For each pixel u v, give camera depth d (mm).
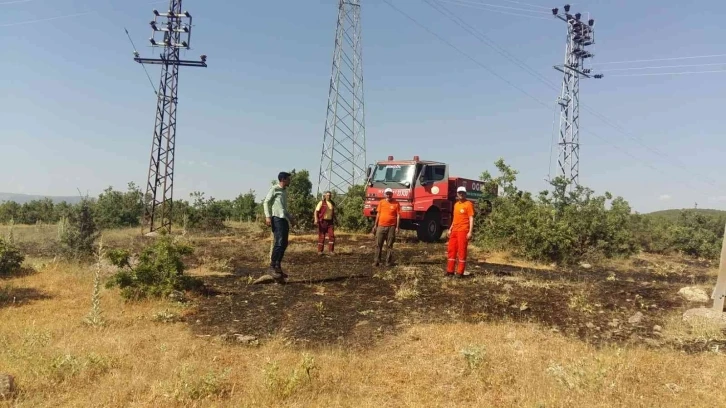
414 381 5203
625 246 15242
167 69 20609
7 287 9078
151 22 20188
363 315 7613
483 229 15883
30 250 14750
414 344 6336
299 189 23375
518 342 6316
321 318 7445
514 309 7945
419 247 15836
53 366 5035
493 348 6082
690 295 8883
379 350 6160
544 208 14773
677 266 14430
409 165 16812
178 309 7852
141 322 7129
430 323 7203
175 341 6352
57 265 11328
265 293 9031
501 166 16234
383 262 12516
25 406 4379
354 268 11602
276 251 9875
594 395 4695
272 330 6914
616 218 15328
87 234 12852
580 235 14836
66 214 13289
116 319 7199
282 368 5387
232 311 7828
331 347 6238
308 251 14758
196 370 5234
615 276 11805
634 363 5488
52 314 7363
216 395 4773
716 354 5898
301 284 9797
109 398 4605
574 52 28984
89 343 6047
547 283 9797
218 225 24734
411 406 4570
